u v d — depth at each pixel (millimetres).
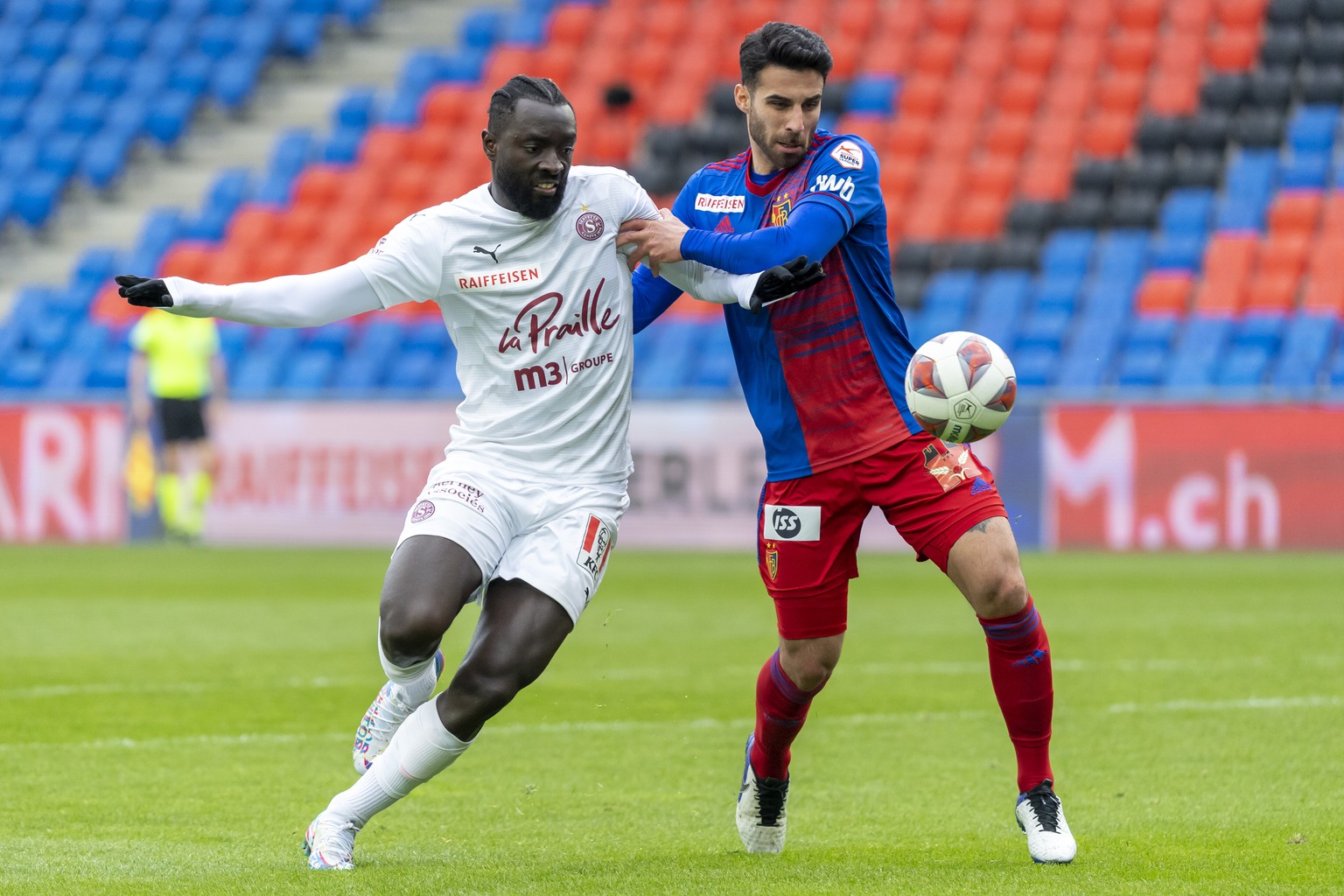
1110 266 66188
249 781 20297
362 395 64750
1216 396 55469
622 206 16062
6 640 34844
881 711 25719
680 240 15750
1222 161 70438
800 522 16188
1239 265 64875
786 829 17328
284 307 15320
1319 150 69438
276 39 88688
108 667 30906
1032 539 55188
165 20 90312
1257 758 21281
